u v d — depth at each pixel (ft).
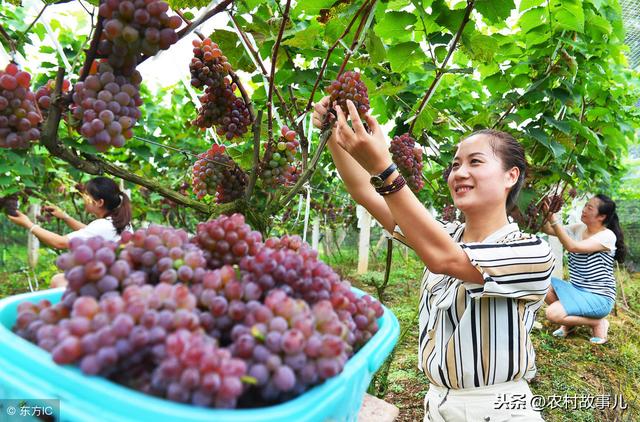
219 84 4.42
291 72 6.97
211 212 4.17
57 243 10.55
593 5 9.50
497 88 10.39
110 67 3.09
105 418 1.53
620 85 15.21
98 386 1.61
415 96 9.69
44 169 11.07
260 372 1.78
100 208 9.09
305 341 1.87
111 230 9.01
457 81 13.65
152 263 2.28
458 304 5.14
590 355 13.61
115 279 2.11
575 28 9.08
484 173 5.17
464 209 5.38
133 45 2.96
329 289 2.45
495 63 9.77
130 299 1.83
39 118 3.16
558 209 12.41
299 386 1.87
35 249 17.98
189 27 3.61
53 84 3.58
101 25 2.94
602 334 14.67
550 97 9.69
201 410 1.53
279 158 4.44
